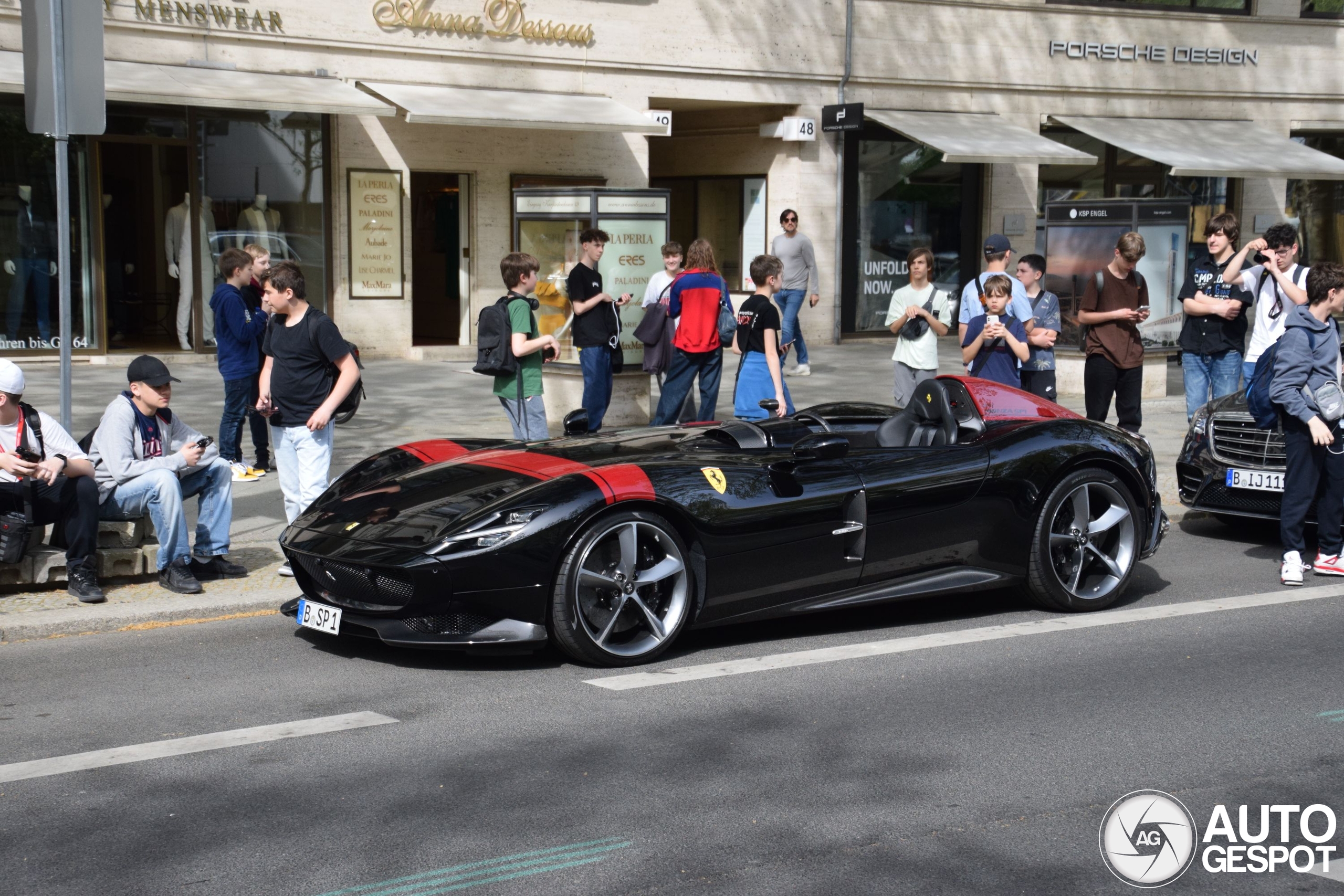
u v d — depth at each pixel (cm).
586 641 574
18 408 671
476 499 583
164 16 1565
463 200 1833
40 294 1581
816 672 581
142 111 1596
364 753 478
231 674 576
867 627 664
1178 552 859
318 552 576
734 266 2138
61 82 717
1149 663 600
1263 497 846
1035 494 671
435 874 380
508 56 1789
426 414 1298
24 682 566
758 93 1977
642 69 1888
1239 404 879
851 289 2111
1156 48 2273
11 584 688
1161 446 1197
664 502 583
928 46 2098
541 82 1822
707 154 2150
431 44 1736
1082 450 686
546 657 604
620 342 1102
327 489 673
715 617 608
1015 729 508
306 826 413
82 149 1573
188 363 1633
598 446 664
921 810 429
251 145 1661
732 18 1944
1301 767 472
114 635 643
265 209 1680
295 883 375
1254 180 2406
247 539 824
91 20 720
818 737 497
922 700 543
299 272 721
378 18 1697
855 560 634
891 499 638
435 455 672
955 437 684
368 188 1733
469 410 1320
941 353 1936
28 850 397
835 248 2066
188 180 1631
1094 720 519
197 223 1641
